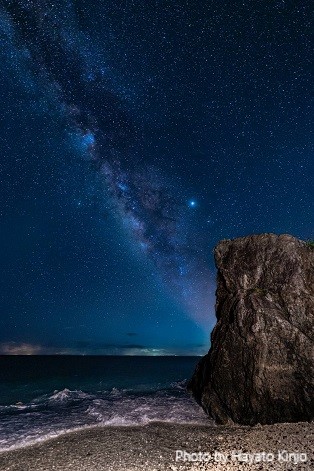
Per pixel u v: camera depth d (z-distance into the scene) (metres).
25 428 16.77
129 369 61.59
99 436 15.22
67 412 20.56
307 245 19.70
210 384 19.44
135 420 18.19
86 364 84.94
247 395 17.05
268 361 16.86
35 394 30.00
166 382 36.72
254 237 20.75
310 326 17.33
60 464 11.66
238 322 18.34
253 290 19.20
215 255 22.14
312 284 18.48
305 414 15.79
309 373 16.27
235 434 14.76
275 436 13.55
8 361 107.69
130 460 11.80
